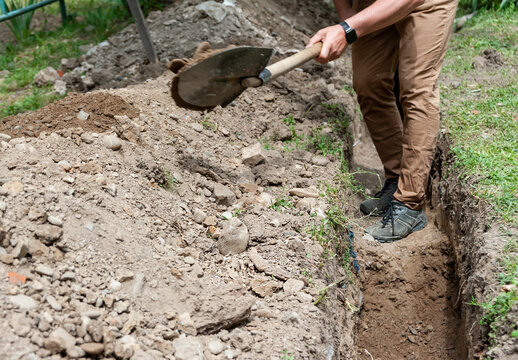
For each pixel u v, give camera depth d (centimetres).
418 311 369
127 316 221
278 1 723
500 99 472
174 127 378
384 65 377
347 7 384
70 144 300
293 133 430
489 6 767
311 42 320
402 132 404
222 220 311
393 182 418
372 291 379
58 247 235
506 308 254
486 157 372
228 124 417
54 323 203
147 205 287
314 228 315
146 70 533
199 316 236
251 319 247
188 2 606
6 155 271
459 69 562
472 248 315
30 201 243
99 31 702
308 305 262
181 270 253
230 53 288
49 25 757
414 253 386
